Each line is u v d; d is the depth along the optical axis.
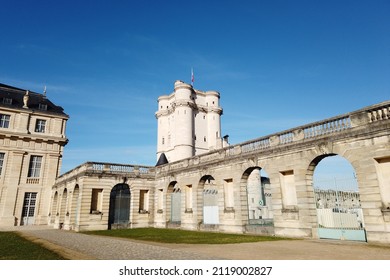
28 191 41.44
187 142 64.88
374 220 14.59
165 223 31.00
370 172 15.01
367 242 14.71
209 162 26.23
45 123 45.03
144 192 34.19
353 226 16.98
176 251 12.07
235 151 23.97
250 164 22.08
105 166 31.39
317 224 17.56
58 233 24.84
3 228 34.34
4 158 40.81
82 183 29.39
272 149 20.34
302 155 18.44
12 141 41.69
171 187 32.19
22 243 15.97
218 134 73.19
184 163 29.97
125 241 16.84
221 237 18.61
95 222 29.06
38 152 43.28
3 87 45.94
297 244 14.23
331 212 17.84
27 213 41.03
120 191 33.44
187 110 67.00
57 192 39.56
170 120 72.25
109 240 17.59
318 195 19.03
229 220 23.41
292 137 19.44
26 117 43.12
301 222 17.95
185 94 68.62
